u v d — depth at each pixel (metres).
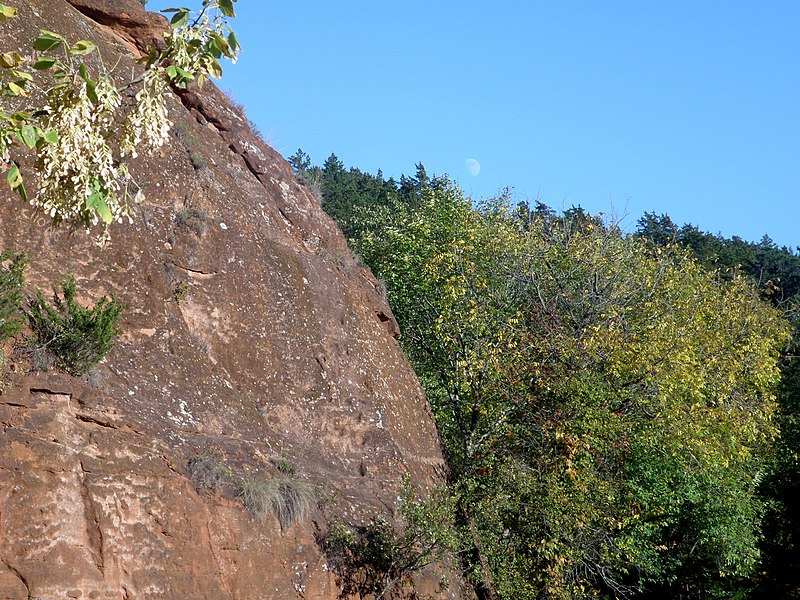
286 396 14.19
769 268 57.84
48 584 9.08
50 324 10.52
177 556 10.35
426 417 17.42
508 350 18.72
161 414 11.44
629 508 18.20
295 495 12.26
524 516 16.83
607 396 17.88
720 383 20.14
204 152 15.83
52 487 9.51
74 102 7.06
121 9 16.23
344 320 16.34
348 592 12.40
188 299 13.45
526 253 21.20
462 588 14.95
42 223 11.77
